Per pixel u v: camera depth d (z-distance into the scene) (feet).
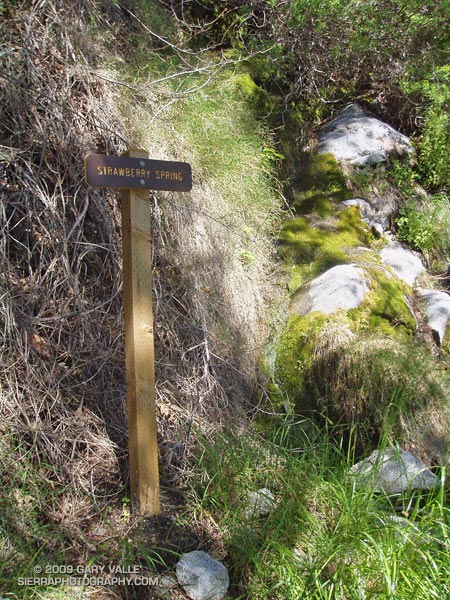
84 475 9.96
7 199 10.94
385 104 20.29
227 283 13.43
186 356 12.19
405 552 8.36
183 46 16.81
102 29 14.34
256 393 12.89
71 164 11.70
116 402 10.93
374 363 12.33
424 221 16.85
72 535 8.93
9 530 8.64
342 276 13.61
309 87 19.08
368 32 18.95
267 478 10.46
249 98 17.39
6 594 7.79
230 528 9.30
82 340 10.92
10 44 11.77
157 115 13.88
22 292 10.47
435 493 10.57
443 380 12.88
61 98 11.93
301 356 12.97
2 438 9.35
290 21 17.95
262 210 15.29
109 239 11.70
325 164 17.15
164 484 10.47
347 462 10.47
